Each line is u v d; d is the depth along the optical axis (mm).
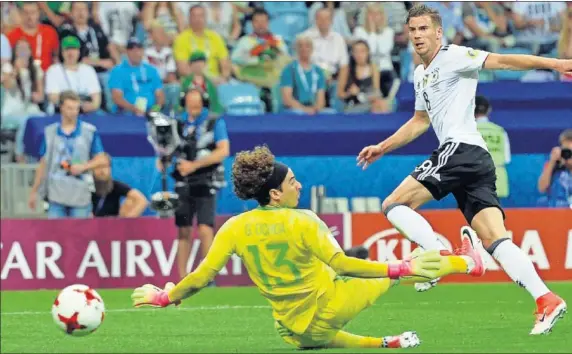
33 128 26609
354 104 30156
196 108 21906
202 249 22172
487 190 12992
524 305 18469
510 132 27969
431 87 13062
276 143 27375
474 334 13547
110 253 23281
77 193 24141
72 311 12055
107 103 28844
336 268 10914
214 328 15562
